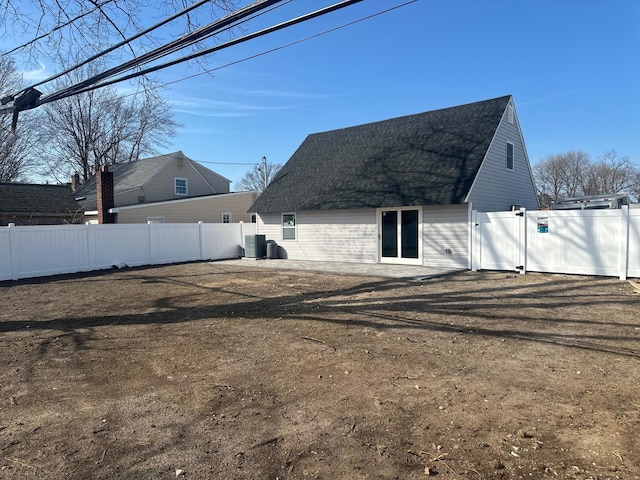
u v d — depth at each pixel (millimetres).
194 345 6262
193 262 19719
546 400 4094
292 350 5902
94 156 40344
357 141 20906
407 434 3498
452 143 16641
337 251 18172
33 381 4918
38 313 8906
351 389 4484
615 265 11320
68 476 2973
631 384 4426
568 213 12031
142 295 10891
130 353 5941
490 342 6086
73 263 16438
